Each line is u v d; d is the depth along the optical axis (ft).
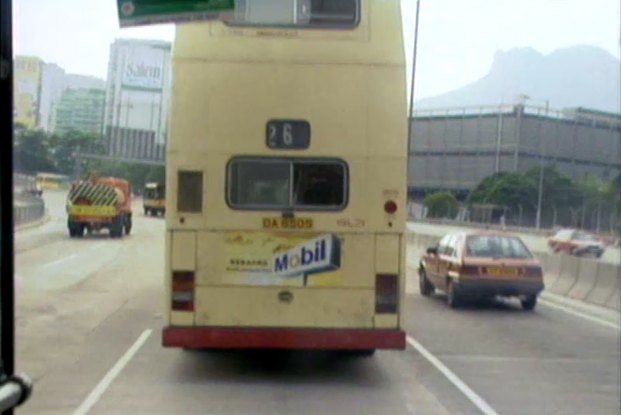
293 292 36.29
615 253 156.66
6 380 11.19
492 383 39.22
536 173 207.62
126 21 22.27
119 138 110.22
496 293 68.90
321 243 36.35
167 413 31.12
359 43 36.45
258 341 36.09
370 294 36.35
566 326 61.87
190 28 36.45
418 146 236.63
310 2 36.40
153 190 209.87
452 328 59.26
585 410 33.47
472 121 228.43
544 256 90.02
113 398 33.63
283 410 32.24
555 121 224.33
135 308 67.00
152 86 107.76
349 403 34.01
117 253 128.57
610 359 46.96
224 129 36.14
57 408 31.68
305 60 36.27
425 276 79.56
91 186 159.94
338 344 36.17
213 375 39.14
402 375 40.65
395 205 36.42
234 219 36.24
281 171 36.35
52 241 148.46
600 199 198.90
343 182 36.40
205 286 36.17
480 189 213.66
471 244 70.69
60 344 48.06
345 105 36.32
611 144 229.66
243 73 36.27
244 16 36.32
